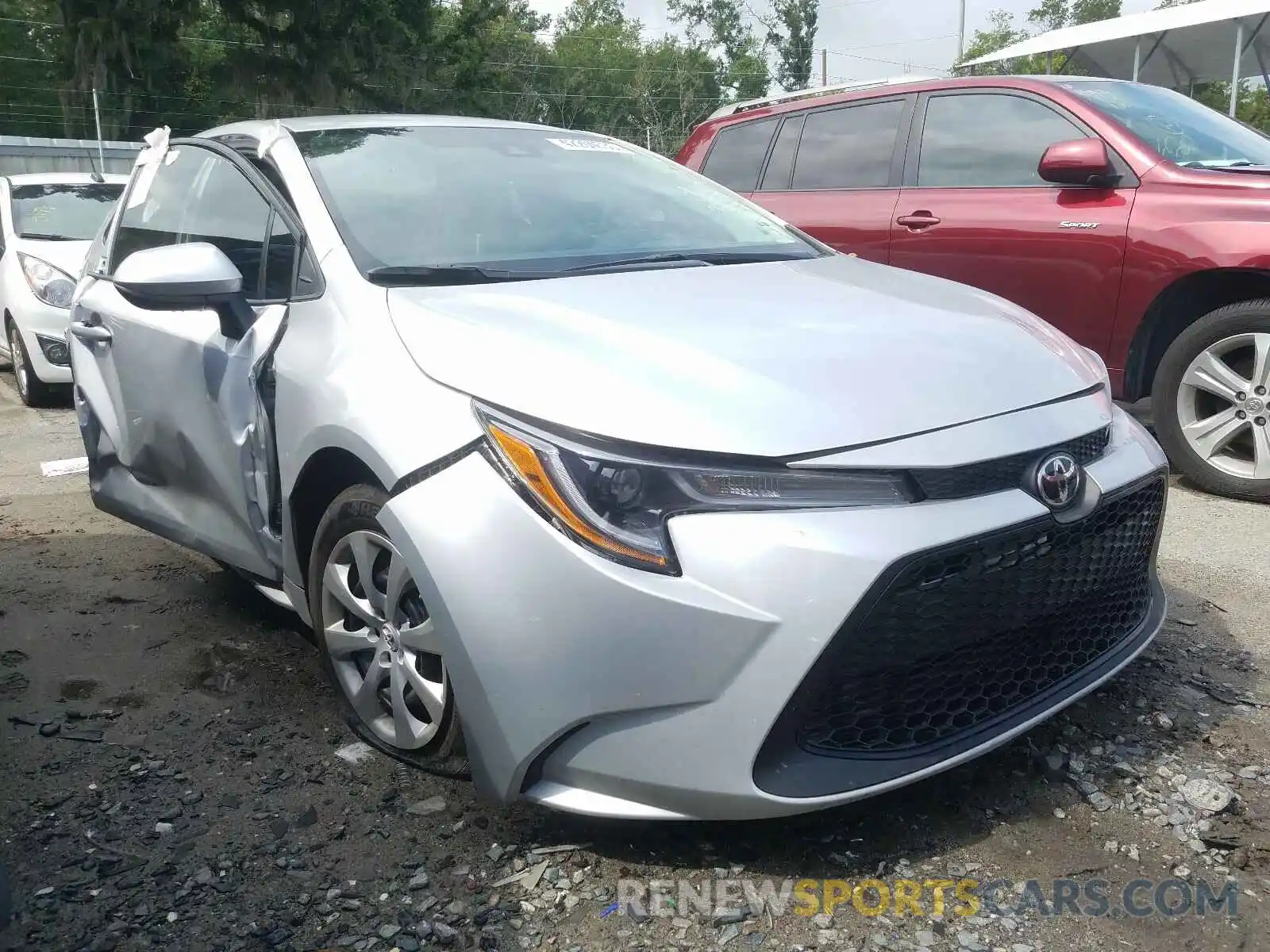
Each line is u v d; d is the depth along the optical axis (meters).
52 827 2.47
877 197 5.71
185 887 2.25
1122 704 2.93
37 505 5.15
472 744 2.25
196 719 2.96
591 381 2.22
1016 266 5.12
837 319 2.63
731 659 2.04
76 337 3.98
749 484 2.09
